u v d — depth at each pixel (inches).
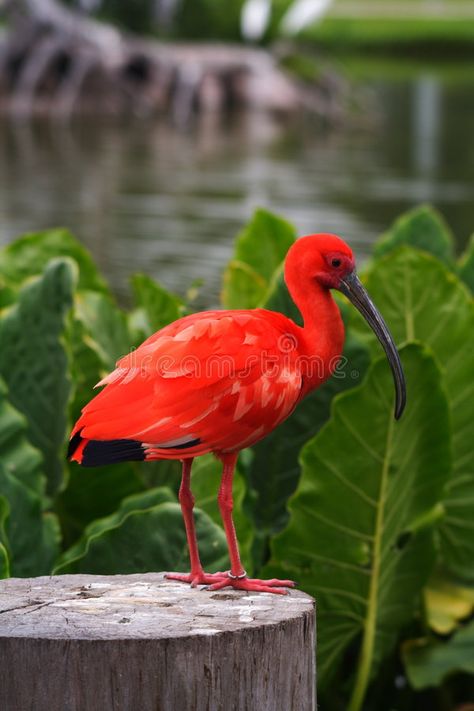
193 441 247.0
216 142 2015.3
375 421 341.4
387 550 356.5
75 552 343.9
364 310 280.1
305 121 2399.1
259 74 2491.4
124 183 1472.7
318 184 1478.8
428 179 1529.3
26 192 1379.2
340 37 3725.4
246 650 217.2
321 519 350.9
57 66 2411.4
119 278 896.3
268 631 219.8
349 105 2396.7
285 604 236.7
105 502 400.5
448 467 354.6
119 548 315.9
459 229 1131.9
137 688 211.3
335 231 1121.4
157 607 233.6
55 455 402.6
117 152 1830.7
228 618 225.0
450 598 393.7
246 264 509.4
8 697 211.9
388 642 371.6
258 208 502.6
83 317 419.8
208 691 214.4
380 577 358.9
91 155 1780.3
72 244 523.8
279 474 387.2
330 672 369.1
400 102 2549.2
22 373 404.8
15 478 352.8
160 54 2454.5
